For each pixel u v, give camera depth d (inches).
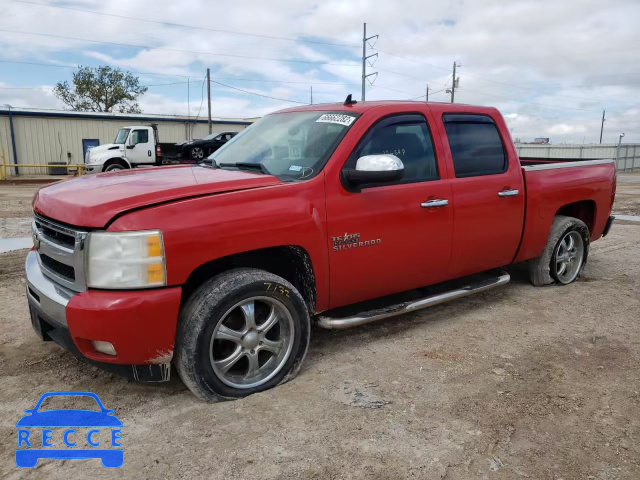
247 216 112.1
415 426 106.2
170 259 102.3
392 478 90.2
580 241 210.1
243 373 120.3
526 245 184.9
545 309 181.2
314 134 140.3
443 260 155.4
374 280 139.4
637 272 234.7
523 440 102.2
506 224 172.6
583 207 219.9
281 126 154.9
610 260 259.4
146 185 117.1
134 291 101.1
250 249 112.3
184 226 104.0
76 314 100.2
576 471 93.0
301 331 123.6
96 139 1155.9
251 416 108.9
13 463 92.9
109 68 2060.8
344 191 129.3
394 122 143.9
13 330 154.4
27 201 530.0
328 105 155.7
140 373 108.1
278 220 116.4
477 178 161.3
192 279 117.5
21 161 1081.4
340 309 170.9
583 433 104.9
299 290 133.2
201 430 103.7
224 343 118.5
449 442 101.0
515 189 173.6
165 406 113.0
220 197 111.3
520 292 200.5
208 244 106.6
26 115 1071.6
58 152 1116.5
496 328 162.7
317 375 128.6
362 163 125.3
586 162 214.5
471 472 92.2
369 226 134.0
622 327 164.6
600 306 184.9
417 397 118.1
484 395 119.6
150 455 95.6
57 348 141.9
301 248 122.3
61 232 108.8
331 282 129.9
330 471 91.7
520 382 126.4
